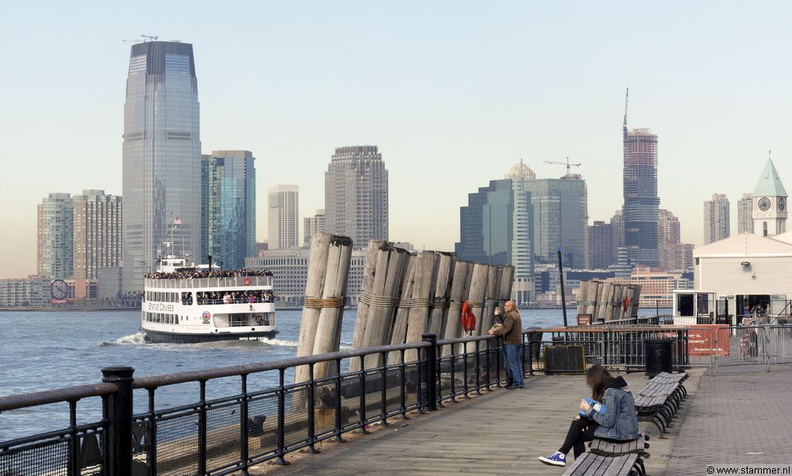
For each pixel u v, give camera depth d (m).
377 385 17.56
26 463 8.30
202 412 11.48
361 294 24.52
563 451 13.27
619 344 32.19
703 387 26.23
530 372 30.66
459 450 15.05
